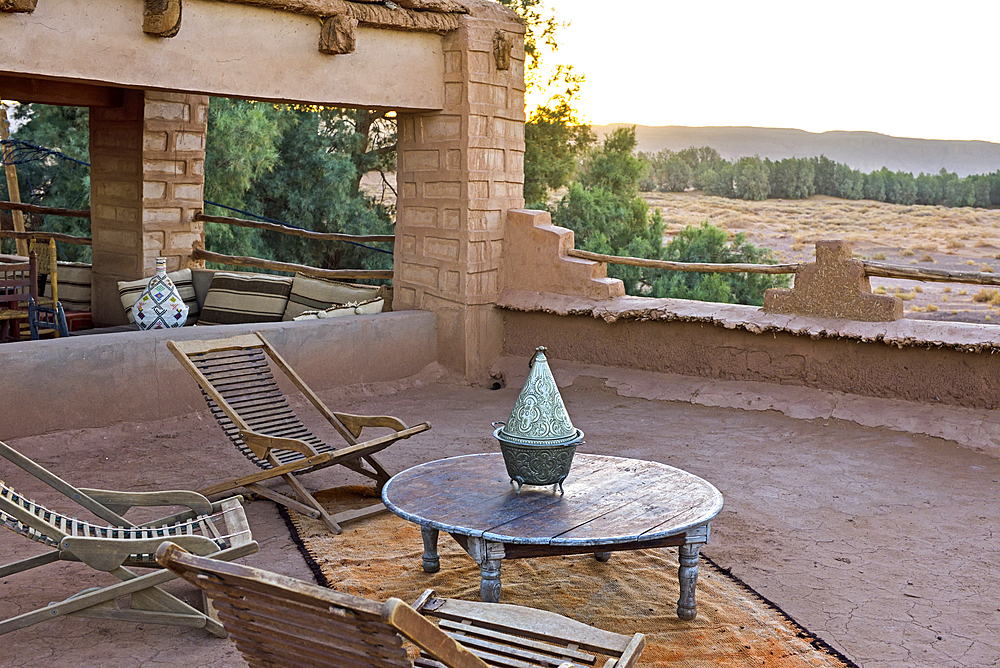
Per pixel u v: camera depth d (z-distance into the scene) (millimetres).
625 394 8000
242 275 9469
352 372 8117
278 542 4621
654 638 3533
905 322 6918
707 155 49906
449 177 8477
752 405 7402
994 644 3520
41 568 4254
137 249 9961
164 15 6117
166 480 5672
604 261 8477
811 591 4016
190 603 3910
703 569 4258
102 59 6062
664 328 8070
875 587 4066
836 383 7230
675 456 6242
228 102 17031
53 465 5938
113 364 6602
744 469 5926
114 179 10086
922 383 6816
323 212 19188
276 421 5434
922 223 36469
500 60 8398
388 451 6418
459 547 4551
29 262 7977
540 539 3354
